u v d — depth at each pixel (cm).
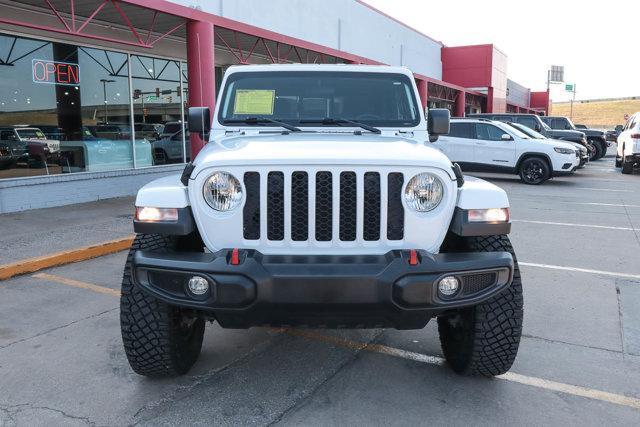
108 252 675
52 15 1007
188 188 304
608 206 1075
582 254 681
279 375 356
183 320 341
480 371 340
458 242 335
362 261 282
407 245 295
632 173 1767
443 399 325
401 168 292
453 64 3234
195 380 348
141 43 944
